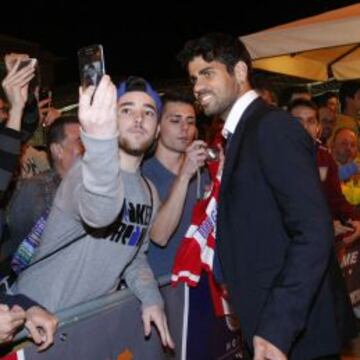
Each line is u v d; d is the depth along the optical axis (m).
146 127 2.15
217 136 2.64
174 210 2.63
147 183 2.28
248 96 2.04
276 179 1.80
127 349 2.12
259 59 4.91
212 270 2.42
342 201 3.71
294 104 3.73
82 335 1.89
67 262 1.94
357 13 4.68
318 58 5.64
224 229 2.00
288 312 1.72
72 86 10.69
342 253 3.79
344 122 5.18
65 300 1.96
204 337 2.62
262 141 1.84
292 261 1.76
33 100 2.36
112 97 1.61
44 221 2.11
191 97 2.98
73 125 2.72
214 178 2.53
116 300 2.06
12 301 1.73
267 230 1.89
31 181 2.58
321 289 1.96
